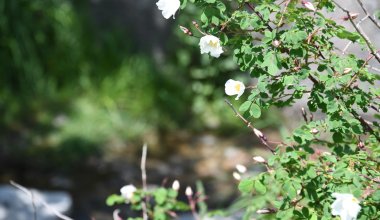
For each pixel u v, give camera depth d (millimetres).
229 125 9344
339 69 2480
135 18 10070
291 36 2436
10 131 8656
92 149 8438
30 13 9594
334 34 2514
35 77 9516
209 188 7746
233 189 7609
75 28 9812
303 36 2428
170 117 9469
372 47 2570
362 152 2580
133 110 9375
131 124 9117
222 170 8289
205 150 8844
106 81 9656
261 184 2547
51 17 9703
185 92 9852
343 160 2520
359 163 2512
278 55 2471
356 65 2492
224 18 2533
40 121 8898
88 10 10023
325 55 2576
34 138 8578
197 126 9406
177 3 2570
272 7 2480
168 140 9047
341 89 2533
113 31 10008
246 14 2506
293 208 2631
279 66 2443
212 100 9758
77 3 10008
